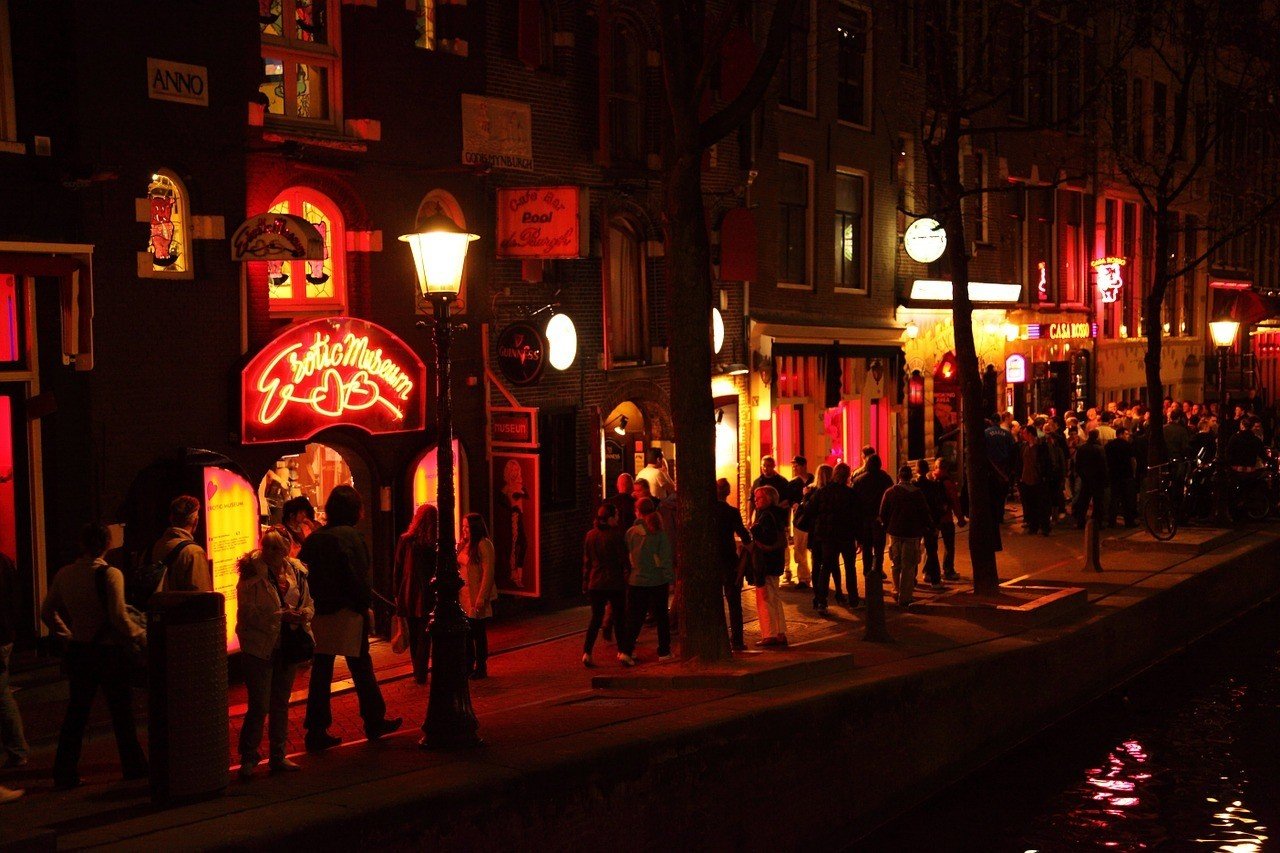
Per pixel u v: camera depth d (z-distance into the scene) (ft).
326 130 52.54
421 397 55.52
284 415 49.11
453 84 57.82
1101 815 41.86
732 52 74.79
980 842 39.75
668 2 42.65
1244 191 144.66
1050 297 117.91
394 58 54.85
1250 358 166.30
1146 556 77.25
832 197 87.35
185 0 46.01
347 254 53.88
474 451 59.11
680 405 43.86
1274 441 122.21
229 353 47.93
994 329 107.55
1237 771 46.19
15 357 41.93
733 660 44.21
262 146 48.83
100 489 43.62
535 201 59.36
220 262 47.47
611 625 54.75
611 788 32.17
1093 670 56.80
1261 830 40.32
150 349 45.19
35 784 32.35
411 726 39.47
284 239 46.73
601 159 65.46
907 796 43.50
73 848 24.50
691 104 42.86
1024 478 86.84
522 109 61.11
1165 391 144.05
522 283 61.93
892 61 93.56
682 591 44.47
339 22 53.06
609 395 67.36
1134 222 134.31
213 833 25.29
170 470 45.78
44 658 41.70
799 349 82.58
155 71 45.01
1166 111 136.87
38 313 42.16
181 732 28.55
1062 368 120.98
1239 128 150.41
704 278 43.75
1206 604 71.77
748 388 78.59
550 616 61.11
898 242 95.71
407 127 55.62
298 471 53.36
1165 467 84.02
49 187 42.29
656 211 70.18
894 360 94.22
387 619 54.44
